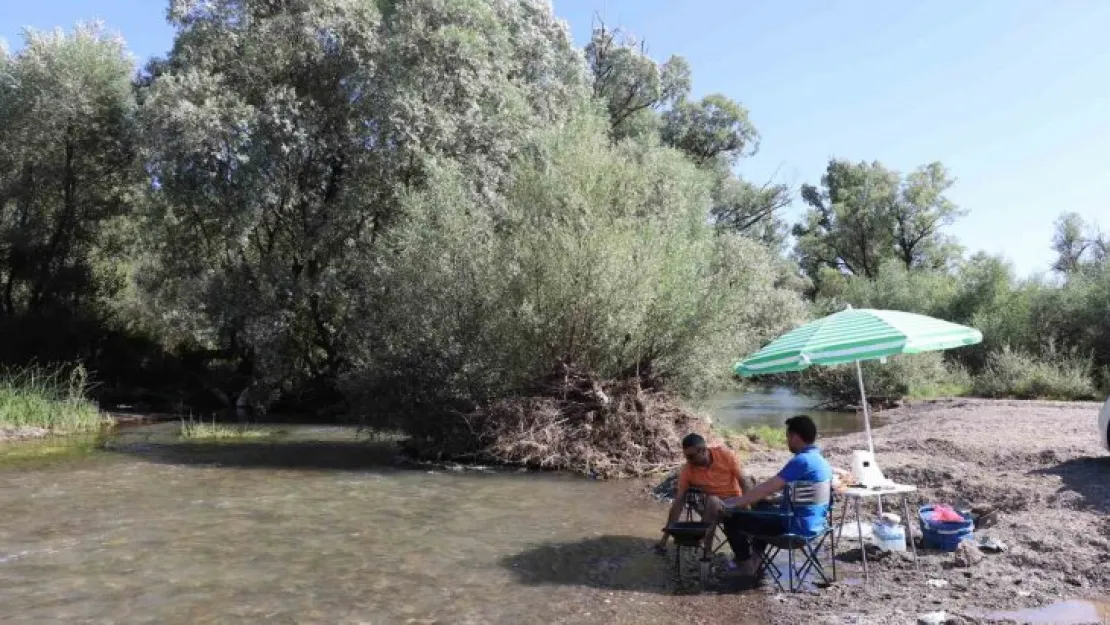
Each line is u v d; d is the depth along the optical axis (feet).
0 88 78.48
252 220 69.67
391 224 73.20
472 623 18.67
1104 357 84.89
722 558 24.36
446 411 46.11
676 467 41.98
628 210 52.39
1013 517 25.79
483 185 68.69
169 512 30.60
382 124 70.08
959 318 104.06
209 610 19.45
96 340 84.17
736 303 50.96
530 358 47.73
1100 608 18.54
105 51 83.97
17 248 81.25
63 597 20.31
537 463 43.29
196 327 78.48
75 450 48.32
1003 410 56.18
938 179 175.83
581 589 21.33
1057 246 139.64
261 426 64.08
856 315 23.40
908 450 36.94
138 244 90.84
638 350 47.98
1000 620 17.87
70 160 83.10
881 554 23.15
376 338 57.62
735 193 164.76
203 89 68.28
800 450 21.90
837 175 202.28
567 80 105.50
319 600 20.27
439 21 72.74
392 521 29.48
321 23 69.72
